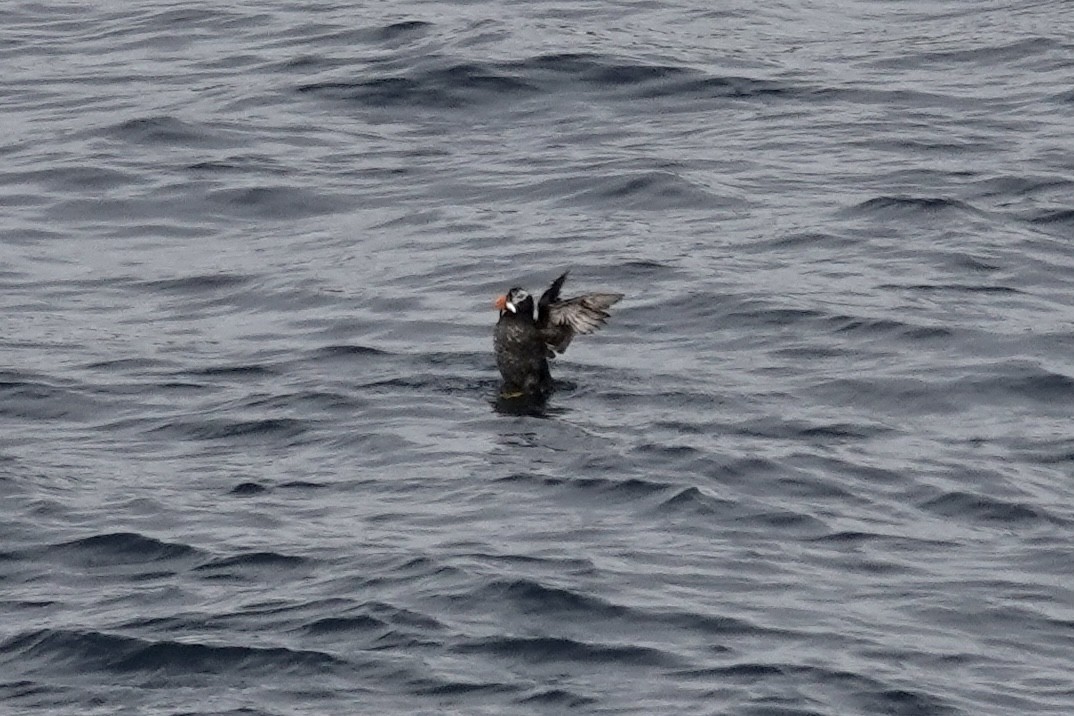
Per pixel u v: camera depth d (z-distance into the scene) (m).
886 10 73.50
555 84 62.53
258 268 49.12
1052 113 59.78
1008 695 27.59
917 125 59.03
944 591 30.80
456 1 73.50
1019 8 72.12
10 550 32.50
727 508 33.62
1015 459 36.12
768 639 29.02
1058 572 31.59
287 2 73.88
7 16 73.56
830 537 32.69
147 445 37.44
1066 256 48.16
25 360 42.38
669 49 66.25
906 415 38.31
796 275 46.69
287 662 28.52
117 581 31.41
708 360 41.34
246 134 59.50
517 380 39.22
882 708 27.12
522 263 48.28
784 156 56.44
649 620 29.50
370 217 52.94
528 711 27.12
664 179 54.00
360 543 32.28
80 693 28.03
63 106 63.06
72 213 53.88
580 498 33.97
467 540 32.25
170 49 68.88
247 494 34.69
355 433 37.41
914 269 47.09
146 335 44.31
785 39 68.88
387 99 61.84
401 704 27.39
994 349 41.50
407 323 44.22
